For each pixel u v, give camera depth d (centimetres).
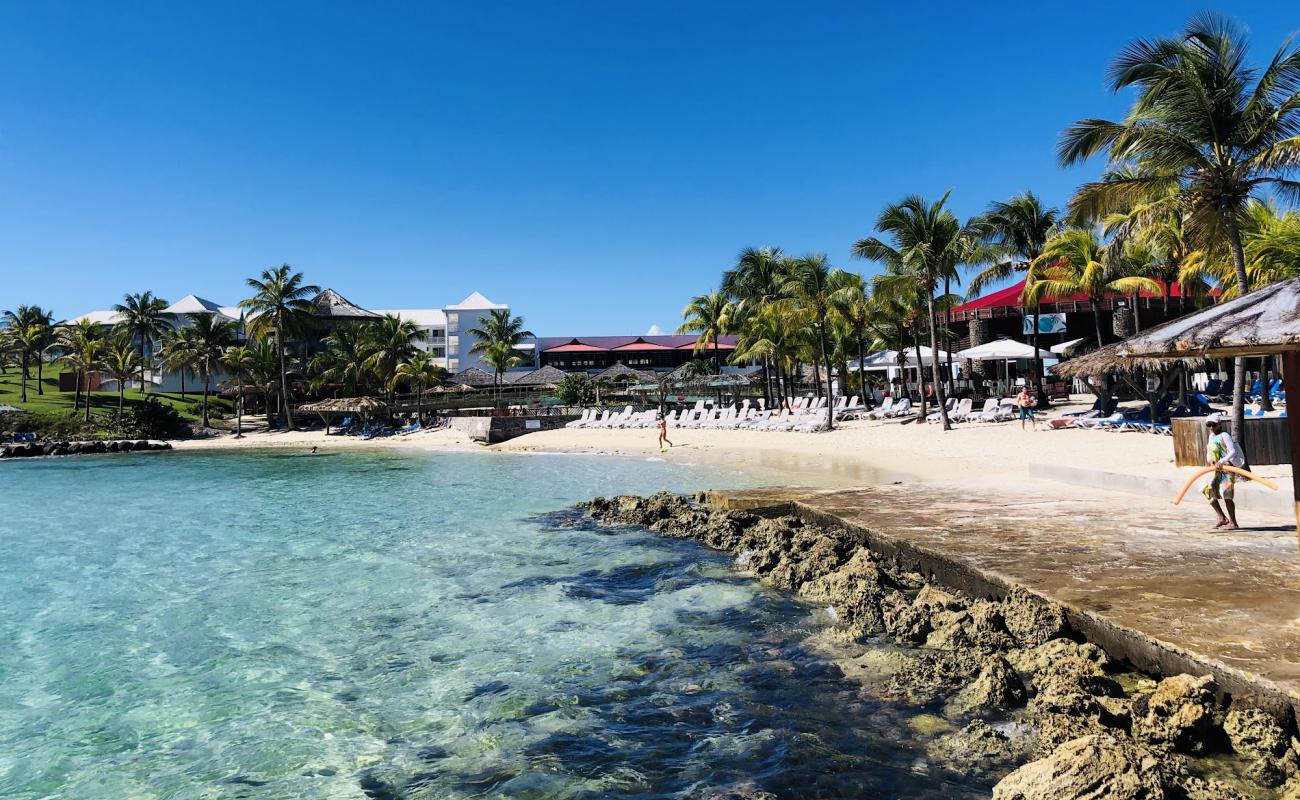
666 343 9075
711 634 774
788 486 1850
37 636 833
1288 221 1998
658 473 2433
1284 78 1366
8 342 7188
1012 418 2897
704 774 482
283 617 887
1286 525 902
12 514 1875
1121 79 1482
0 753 555
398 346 5984
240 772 518
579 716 584
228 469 3256
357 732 574
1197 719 450
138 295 6831
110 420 5488
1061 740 461
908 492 1398
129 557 1278
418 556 1219
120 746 563
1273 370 2822
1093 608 608
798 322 3381
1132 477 1234
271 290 6088
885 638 719
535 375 5919
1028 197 3198
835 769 477
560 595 959
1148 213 1526
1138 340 647
